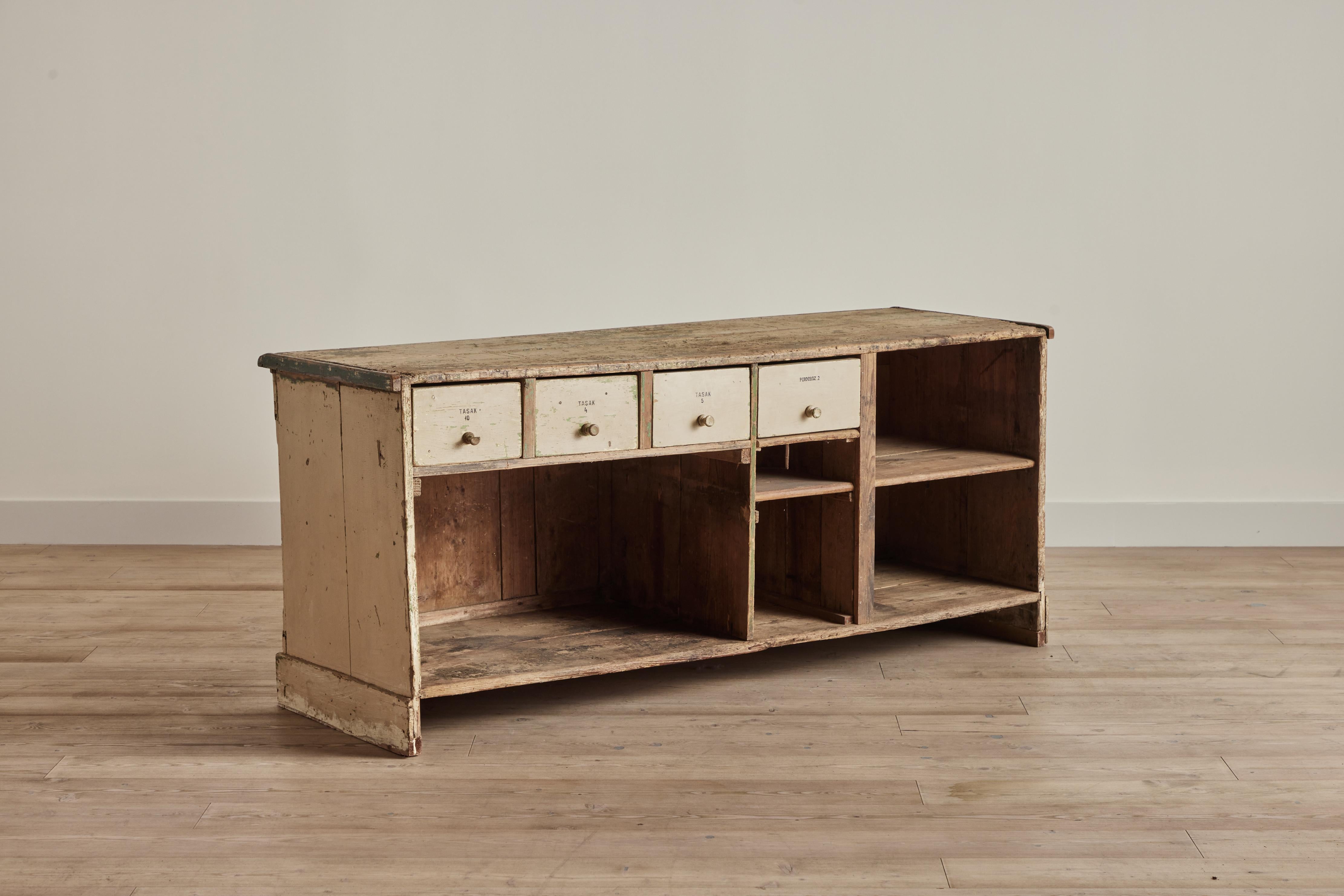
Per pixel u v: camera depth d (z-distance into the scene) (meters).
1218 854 2.49
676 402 3.14
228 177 4.86
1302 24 4.77
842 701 3.32
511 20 4.83
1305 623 3.97
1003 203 4.91
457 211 4.91
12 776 2.84
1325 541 4.96
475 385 2.90
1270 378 4.93
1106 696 3.34
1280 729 3.11
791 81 4.89
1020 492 3.78
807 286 4.99
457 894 2.34
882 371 4.12
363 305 4.95
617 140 4.90
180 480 5.01
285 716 3.23
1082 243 4.91
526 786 2.80
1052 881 2.39
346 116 4.85
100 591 4.34
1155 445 4.99
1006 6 4.83
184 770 2.88
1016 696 3.35
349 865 2.45
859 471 3.45
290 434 3.18
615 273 4.97
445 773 2.87
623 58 4.86
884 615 3.57
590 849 2.51
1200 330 4.92
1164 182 4.86
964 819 2.63
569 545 3.72
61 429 4.96
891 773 2.86
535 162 4.90
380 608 2.98
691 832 2.58
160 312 4.92
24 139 4.81
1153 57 4.81
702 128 4.90
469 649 3.31
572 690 3.41
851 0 4.85
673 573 3.57
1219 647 3.74
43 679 3.48
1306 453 4.96
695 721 3.19
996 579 3.87
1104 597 4.27
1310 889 2.36
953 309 4.98
